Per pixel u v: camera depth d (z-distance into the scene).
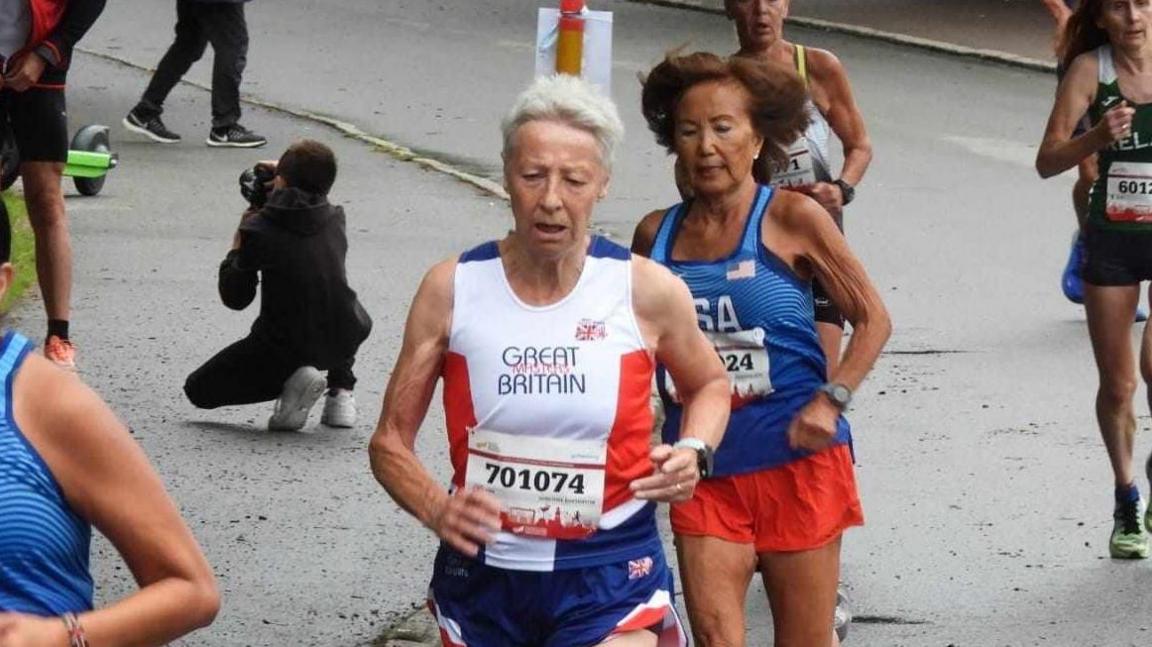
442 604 6.48
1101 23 10.90
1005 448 12.95
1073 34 11.08
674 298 6.37
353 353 13.03
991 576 10.71
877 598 10.38
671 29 32.44
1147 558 11.02
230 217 19.22
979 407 13.86
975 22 33.53
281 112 25.03
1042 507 11.84
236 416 13.27
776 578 7.82
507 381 6.25
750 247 7.67
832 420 7.57
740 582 7.72
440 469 12.23
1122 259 10.91
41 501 4.77
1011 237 19.34
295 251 12.62
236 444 12.59
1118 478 10.99
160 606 4.86
